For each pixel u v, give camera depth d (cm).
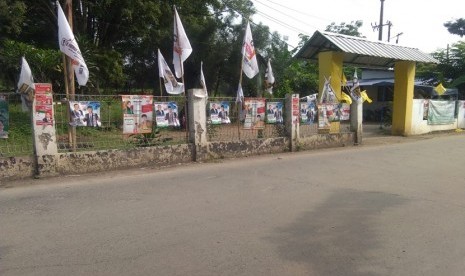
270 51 2559
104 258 407
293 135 1149
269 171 848
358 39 1474
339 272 382
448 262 407
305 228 498
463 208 593
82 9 2048
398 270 388
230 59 2450
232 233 478
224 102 1014
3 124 755
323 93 1311
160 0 2138
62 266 389
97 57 1912
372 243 454
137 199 619
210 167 888
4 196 634
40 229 488
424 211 575
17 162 740
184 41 1000
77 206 581
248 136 1072
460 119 2044
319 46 1419
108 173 812
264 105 1095
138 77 2628
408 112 1680
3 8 1577
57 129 807
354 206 595
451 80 2856
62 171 780
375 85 2642
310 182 749
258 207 583
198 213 552
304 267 392
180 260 404
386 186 727
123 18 2070
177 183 729
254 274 377
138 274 374
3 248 432
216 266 392
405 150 1215
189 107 953
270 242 452
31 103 743
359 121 1353
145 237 462
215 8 2509
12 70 1620
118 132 879
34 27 2105
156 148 895
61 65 1530
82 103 820
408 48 1647
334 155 1091
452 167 927
